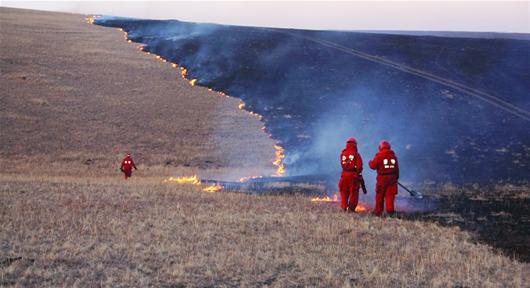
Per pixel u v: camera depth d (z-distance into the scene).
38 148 37.91
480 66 55.12
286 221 15.27
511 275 11.26
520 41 67.62
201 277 10.06
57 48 62.88
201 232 13.51
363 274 10.74
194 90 54.59
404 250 12.73
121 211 15.69
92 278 9.66
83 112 46.25
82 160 36.34
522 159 30.58
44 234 12.45
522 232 15.58
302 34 72.19
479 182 24.58
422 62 57.34
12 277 9.45
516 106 43.28
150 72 58.41
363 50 62.88
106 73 56.50
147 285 9.43
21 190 18.95
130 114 46.97
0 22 73.81
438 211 17.98
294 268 10.92
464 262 11.95
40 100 47.38
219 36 70.38
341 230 14.38
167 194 19.25
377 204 17.09
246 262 11.03
